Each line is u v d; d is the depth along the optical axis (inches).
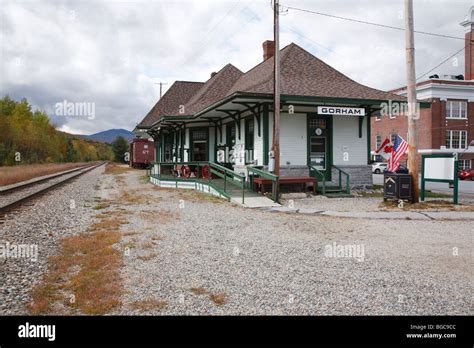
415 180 513.7
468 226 370.9
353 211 461.4
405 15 513.3
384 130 2004.2
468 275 219.9
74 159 3166.8
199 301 181.0
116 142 3973.9
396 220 404.5
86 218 416.8
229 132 852.0
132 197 635.5
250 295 189.0
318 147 693.3
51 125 2677.2
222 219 408.8
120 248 278.5
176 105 1246.3
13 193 669.9
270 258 255.4
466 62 1786.4
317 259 253.1
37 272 226.8
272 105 642.2
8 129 1749.5
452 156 514.9
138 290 194.2
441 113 1694.1
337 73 757.3
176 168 926.4
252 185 635.5
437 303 180.2
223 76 1047.0
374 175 1626.5
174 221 395.9
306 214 443.5
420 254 266.1
